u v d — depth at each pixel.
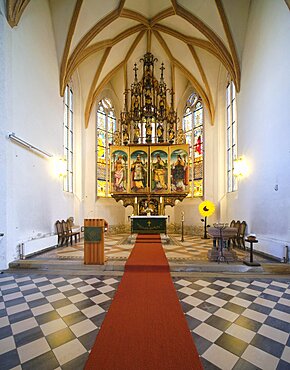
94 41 9.65
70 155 10.50
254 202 7.18
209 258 5.71
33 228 6.79
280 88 5.86
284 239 5.68
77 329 2.77
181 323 2.89
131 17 9.59
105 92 12.88
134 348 2.35
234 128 9.59
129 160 10.31
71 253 6.72
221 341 2.51
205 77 11.10
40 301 3.60
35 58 7.00
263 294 3.90
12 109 5.80
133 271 5.17
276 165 6.02
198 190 11.95
